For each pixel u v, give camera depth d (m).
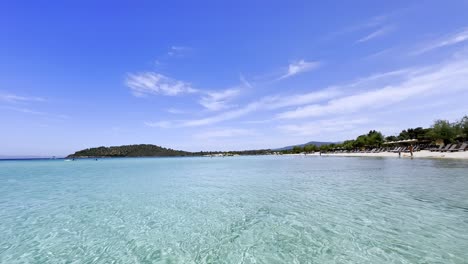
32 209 11.73
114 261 6.22
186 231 8.23
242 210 10.64
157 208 11.53
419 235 7.11
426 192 13.02
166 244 7.21
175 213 10.55
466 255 5.85
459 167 24.09
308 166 37.53
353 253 6.13
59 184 21.25
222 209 10.97
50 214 10.77
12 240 7.73
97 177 27.48
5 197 15.04
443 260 5.64
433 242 6.60
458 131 49.44
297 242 6.95
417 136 76.12
